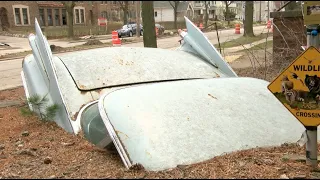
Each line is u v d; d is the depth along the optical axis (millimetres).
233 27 49375
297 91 3336
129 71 5227
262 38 24641
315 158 3365
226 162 3416
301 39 10219
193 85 4602
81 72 5145
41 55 5477
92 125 4359
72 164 3525
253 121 4188
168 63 5574
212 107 4191
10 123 5445
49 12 50906
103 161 3631
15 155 3895
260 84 5109
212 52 6000
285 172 3172
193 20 68688
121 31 33844
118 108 3949
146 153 3492
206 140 3746
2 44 24016
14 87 9680
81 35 37062
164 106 4043
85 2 58750
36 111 5598
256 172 3150
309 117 3318
